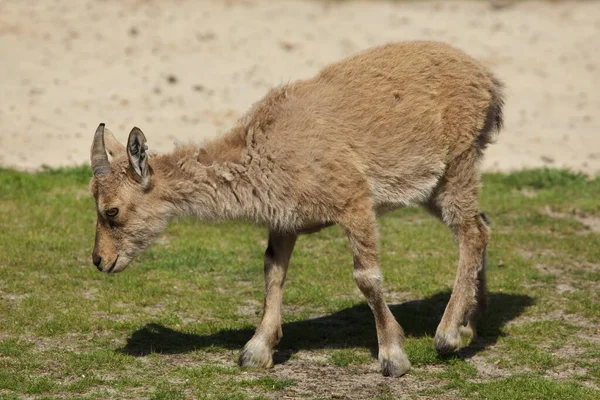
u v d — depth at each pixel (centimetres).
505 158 4197
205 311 2441
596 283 2659
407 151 2127
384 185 2123
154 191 2081
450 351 2123
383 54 2205
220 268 2758
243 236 3048
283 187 2039
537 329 2305
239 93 4834
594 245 2959
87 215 3150
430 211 2294
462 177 2203
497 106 2305
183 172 2091
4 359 2073
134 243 2105
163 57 5228
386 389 1964
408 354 2142
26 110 4400
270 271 2159
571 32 6256
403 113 2123
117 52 5234
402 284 2638
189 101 4700
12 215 3095
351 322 2389
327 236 3086
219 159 2078
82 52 5188
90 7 5878
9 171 3541
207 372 2030
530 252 2936
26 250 2794
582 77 5494
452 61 2214
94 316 2364
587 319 2384
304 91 2109
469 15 6462
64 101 4553
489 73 2284
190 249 2898
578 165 4112
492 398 1894
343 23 6012
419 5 6625
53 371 2025
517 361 2119
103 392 1911
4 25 5409
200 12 5994
